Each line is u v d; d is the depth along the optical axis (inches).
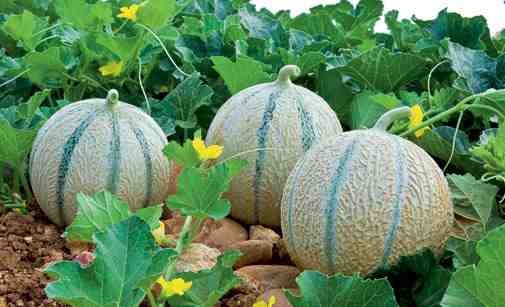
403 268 44.7
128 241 39.0
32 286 45.9
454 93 58.7
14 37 62.7
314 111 51.3
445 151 54.2
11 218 51.4
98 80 62.5
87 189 49.7
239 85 57.1
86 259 44.9
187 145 45.8
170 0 58.6
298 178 46.1
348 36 72.2
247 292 45.9
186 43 65.5
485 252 38.9
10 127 51.2
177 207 44.1
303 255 46.0
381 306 40.9
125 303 38.2
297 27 74.2
